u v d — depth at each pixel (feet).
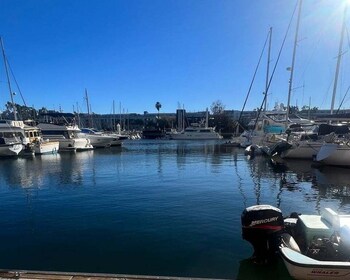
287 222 24.43
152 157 114.93
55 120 175.73
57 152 137.08
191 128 268.21
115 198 46.50
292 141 96.63
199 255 25.29
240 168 80.07
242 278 21.53
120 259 24.88
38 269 23.49
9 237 30.32
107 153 137.08
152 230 31.30
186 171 75.56
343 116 81.25
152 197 46.44
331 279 18.12
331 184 57.06
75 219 35.91
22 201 46.29
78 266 23.82
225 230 30.86
